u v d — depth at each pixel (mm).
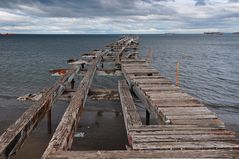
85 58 17766
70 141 4965
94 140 10227
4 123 12672
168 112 6145
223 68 35969
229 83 25109
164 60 45094
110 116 13281
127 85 10273
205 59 48031
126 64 14031
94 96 9898
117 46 27062
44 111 6691
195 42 127750
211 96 19953
